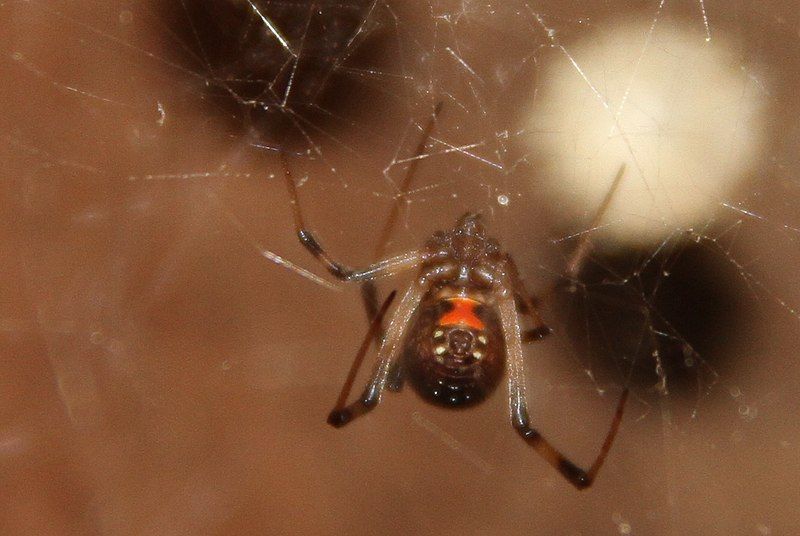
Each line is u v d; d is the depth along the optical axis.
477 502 0.15
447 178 0.15
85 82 0.15
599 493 0.15
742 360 0.15
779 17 0.15
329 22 0.15
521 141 0.15
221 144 0.15
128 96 0.15
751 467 0.15
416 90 0.15
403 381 0.14
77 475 0.15
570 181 0.15
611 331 0.15
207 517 0.15
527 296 0.14
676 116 0.15
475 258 0.14
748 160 0.15
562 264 0.15
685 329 0.15
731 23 0.15
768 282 0.15
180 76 0.15
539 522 0.15
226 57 0.15
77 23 0.15
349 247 0.15
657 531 0.15
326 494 0.15
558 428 0.15
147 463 0.15
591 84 0.15
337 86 0.15
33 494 0.15
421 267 0.14
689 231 0.15
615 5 0.15
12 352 0.15
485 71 0.15
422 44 0.15
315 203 0.15
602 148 0.15
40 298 0.15
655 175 0.15
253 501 0.15
